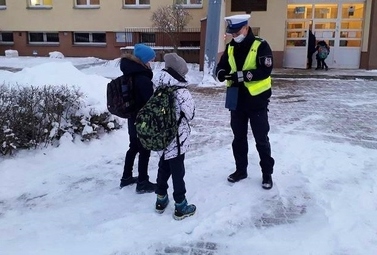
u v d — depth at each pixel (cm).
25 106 563
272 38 1698
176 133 379
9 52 2028
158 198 408
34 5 2052
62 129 590
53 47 2056
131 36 1952
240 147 479
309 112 876
